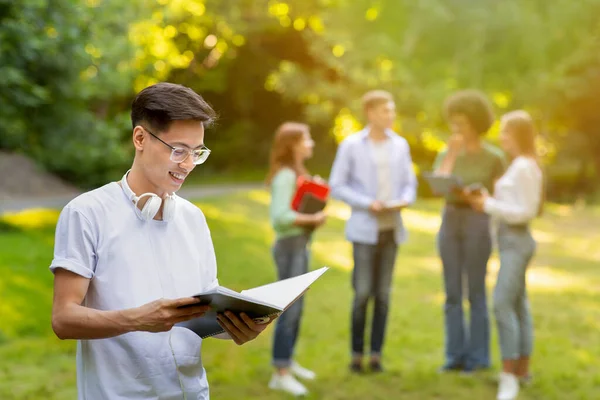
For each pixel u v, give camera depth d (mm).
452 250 6789
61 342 7777
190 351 2631
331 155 38375
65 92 14422
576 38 26188
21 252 11391
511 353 6078
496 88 26406
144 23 18281
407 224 19094
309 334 8297
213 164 38469
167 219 2590
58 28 13320
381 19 28172
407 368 7000
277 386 6309
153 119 2467
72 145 15531
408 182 6801
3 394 6125
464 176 6695
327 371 6879
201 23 36125
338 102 30609
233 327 2562
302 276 2789
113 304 2490
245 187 28094
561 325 8859
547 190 27422
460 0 26766
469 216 6676
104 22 14688
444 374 6746
